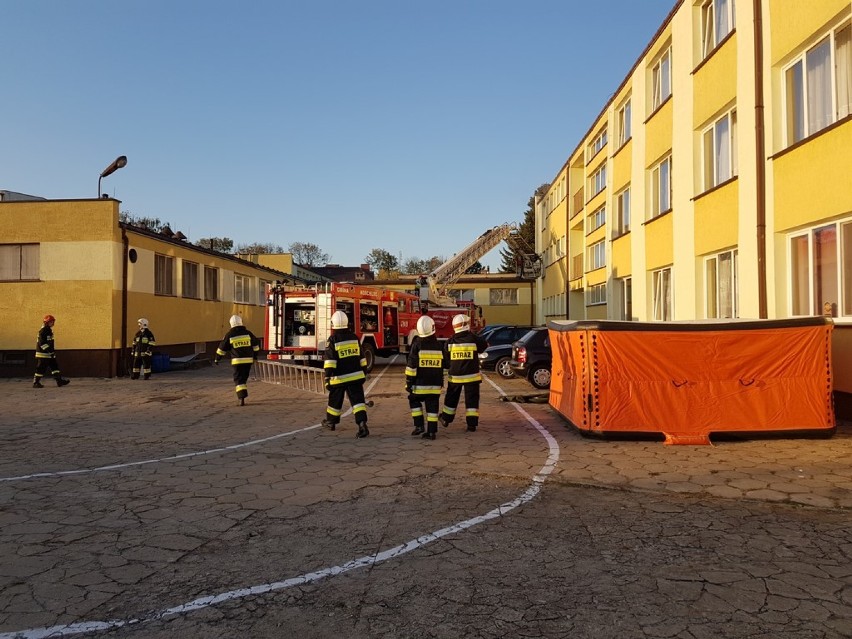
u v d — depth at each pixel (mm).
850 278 8414
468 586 3535
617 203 20016
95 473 6211
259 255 38500
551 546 4148
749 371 7484
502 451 7086
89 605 3328
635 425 7535
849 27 8367
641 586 3510
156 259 19328
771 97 10062
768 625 3051
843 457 6586
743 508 4973
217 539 4332
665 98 14984
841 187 8383
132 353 17484
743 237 10852
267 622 3129
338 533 4438
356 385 8148
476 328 27375
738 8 10992
